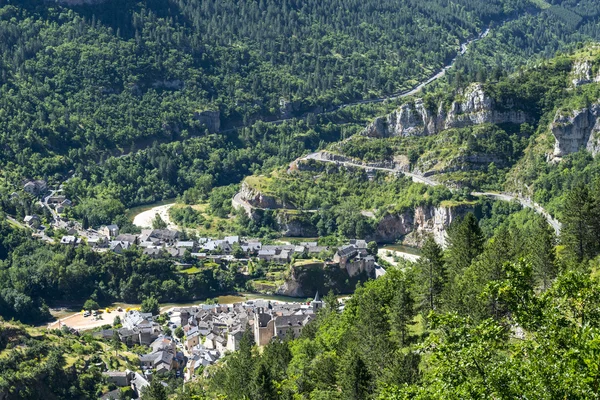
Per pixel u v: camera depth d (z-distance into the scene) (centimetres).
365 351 18025
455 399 10275
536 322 11112
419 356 16125
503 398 10012
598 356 9612
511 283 11394
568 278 11456
